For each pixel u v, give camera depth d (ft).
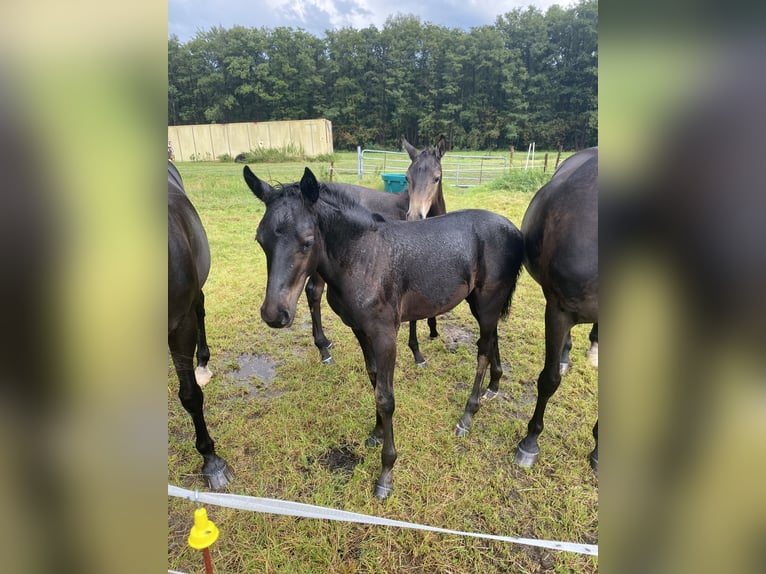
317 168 50.70
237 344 13.34
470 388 10.95
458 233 8.38
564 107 87.04
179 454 8.96
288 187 6.63
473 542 6.98
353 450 8.97
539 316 14.83
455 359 12.23
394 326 7.58
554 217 7.13
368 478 8.21
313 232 6.61
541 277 7.72
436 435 9.23
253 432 9.50
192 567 6.70
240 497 6.13
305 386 11.17
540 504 7.63
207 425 9.80
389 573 6.53
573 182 7.02
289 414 10.06
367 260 7.17
